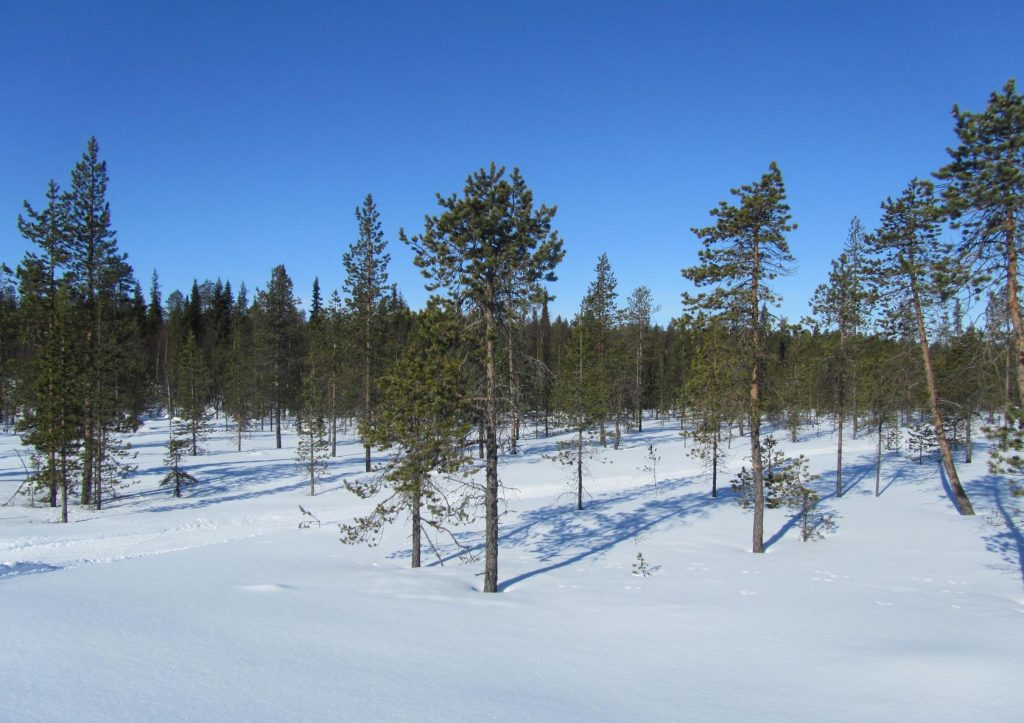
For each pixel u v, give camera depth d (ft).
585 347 138.72
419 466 54.49
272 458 142.82
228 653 25.82
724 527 74.23
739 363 61.52
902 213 75.87
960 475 94.68
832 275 92.53
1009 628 33.88
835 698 22.75
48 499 95.81
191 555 60.39
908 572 50.83
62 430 88.02
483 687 23.22
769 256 60.95
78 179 105.81
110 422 100.83
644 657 28.71
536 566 58.85
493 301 49.93
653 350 204.64
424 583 48.42
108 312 108.17
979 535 62.80
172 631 29.22
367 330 128.57
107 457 100.63
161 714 18.43
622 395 160.35
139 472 123.95
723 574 51.90
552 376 52.39
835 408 100.27
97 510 93.50
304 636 29.78
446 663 26.48
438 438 51.60
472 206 49.29
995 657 27.76
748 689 23.89
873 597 42.83
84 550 69.31
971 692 23.04
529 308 50.37
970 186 45.80
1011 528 64.54
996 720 20.30
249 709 19.30
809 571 52.03
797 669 26.68
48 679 21.13
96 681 21.21
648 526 77.25
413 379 51.26
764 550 61.98
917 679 24.75
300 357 187.83
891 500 83.87
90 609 33.47
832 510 80.28
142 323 253.65
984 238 46.60
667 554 61.57
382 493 103.19
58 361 89.97
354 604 39.04
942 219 47.83
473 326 50.19
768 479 68.90
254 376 179.63
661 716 20.72
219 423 216.13
